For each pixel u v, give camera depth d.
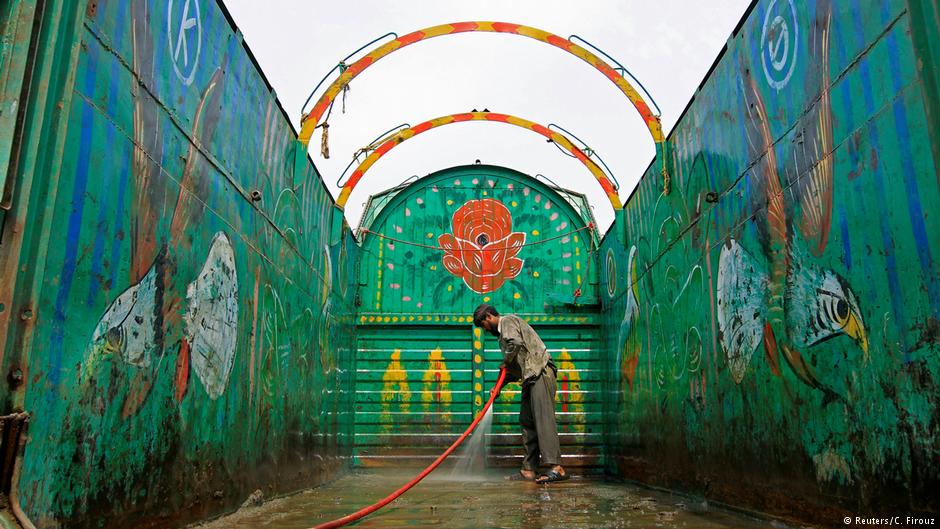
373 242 8.15
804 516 2.73
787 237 2.91
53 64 1.85
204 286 3.01
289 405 4.58
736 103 3.54
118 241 2.22
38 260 1.75
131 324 2.31
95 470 2.07
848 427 2.40
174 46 2.67
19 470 1.66
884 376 2.17
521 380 5.58
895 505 2.10
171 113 2.65
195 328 2.90
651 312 5.41
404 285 8.04
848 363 2.40
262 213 3.97
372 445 7.46
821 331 2.60
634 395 5.94
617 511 3.41
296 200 4.82
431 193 8.34
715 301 3.87
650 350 5.43
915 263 2.01
